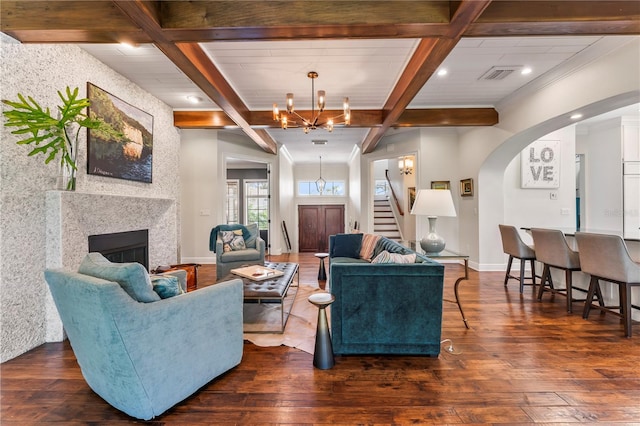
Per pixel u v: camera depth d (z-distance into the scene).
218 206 6.27
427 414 1.71
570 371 2.16
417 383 2.01
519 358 2.34
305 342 2.62
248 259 4.70
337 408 1.77
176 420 1.67
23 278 2.41
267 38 2.37
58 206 2.57
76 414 1.72
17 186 2.37
